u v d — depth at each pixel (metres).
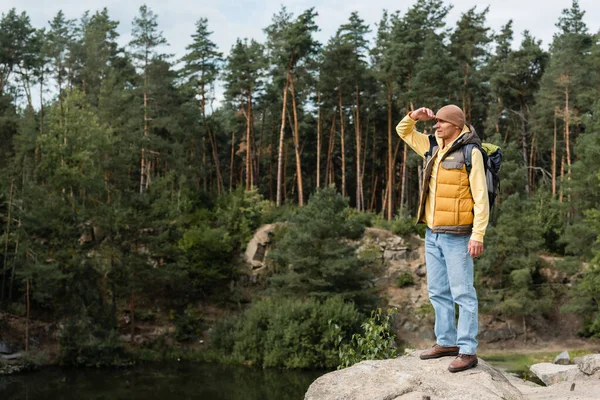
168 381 30.20
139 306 41.25
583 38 52.41
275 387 28.22
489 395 4.56
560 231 44.16
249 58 57.78
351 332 33.22
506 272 40.88
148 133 52.66
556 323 39.12
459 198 5.08
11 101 51.41
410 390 4.79
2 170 40.84
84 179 38.34
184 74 60.25
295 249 37.41
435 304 5.45
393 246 44.28
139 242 38.97
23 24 51.38
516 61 54.84
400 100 54.00
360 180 57.12
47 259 36.72
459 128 5.15
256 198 49.25
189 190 53.06
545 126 55.72
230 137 73.06
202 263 43.06
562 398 5.47
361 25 56.25
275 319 34.09
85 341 34.12
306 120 64.75
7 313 37.31
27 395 27.08
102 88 48.34
